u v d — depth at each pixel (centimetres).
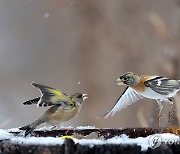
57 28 1809
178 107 893
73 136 636
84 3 1659
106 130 661
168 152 531
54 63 1858
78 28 1708
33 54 1984
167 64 1275
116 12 1590
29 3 1955
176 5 1384
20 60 2019
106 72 1653
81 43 1709
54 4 1734
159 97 752
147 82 745
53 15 1792
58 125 680
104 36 1609
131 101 779
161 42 1352
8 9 2022
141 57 1494
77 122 1612
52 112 673
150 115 1355
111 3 1600
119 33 1562
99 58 1664
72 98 689
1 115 1875
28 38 1992
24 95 1994
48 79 1888
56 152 532
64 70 1812
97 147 529
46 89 641
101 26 1617
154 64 1365
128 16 1553
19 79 2009
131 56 1530
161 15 1450
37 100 657
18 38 2027
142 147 530
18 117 1888
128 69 1538
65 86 1792
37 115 1895
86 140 539
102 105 1644
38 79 1944
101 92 1658
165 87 739
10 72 2027
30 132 650
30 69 1981
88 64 1695
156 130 649
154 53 1415
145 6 1520
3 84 2005
